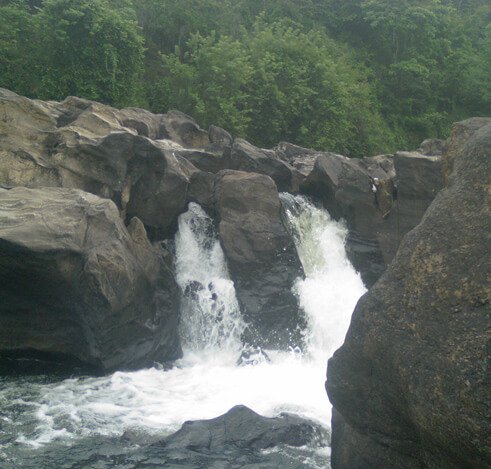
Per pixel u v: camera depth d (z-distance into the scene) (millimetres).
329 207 17453
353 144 36469
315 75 33594
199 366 12836
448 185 5219
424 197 16719
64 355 12039
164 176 14516
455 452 4297
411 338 4699
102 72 26516
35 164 13844
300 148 22344
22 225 11289
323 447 8727
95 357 11820
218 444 8617
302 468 8102
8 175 13617
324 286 15625
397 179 17047
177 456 8297
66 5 25719
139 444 8664
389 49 44969
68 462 8102
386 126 40562
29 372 11859
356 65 42094
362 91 37844
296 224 16250
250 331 13844
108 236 12008
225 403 10633
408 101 42344
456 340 4344
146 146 14484
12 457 8211
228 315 14070
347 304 15500
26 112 14297
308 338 14430
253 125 31391
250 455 8367
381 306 5051
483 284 4367
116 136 14180
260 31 35188
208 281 14641
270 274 14359
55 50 26094
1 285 11617
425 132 42656
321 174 17266
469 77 44812
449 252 4723
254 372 12617
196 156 16797
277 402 10727
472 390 4094
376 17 44219
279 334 14039
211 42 30438
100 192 14117
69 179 13992
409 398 4570
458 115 45031
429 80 43969
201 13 36344
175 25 34719
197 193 15398
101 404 10367
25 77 26312
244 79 30281
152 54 33500
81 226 11773
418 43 45250
